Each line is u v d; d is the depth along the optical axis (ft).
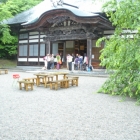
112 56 26.68
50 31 67.77
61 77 49.47
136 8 25.16
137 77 25.53
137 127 16.12
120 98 27.12
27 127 15.80
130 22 25.61
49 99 26.07
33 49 78.43
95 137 14.05
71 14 58.95
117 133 14.83
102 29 63.52
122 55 25.67
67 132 14.88
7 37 78.69
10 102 24.20
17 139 13.60
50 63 67.21
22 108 21.50
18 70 69.26
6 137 13.89
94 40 65.21
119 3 26.05
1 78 47.85
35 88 34.91
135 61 25.53
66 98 26.81
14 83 39.93
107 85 28.99
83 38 61.11
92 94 29.71
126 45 25.64
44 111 20.39
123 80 27.35
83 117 18.53
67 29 63.77
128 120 17.87
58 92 31.22
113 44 26.78
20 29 82.43
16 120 17.48
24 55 81.71
